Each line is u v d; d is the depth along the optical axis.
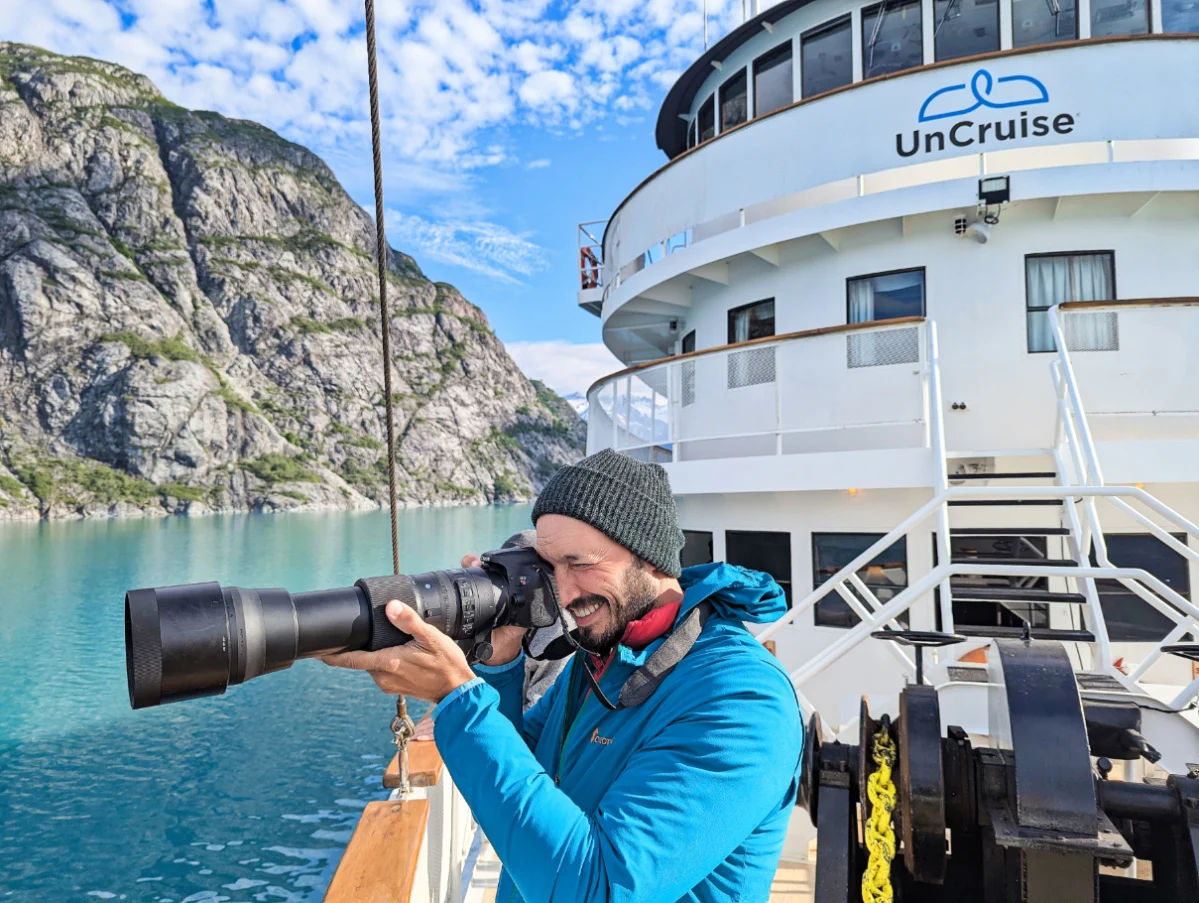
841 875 2.07
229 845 8.90
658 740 1.16
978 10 8.16
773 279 8.54
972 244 7.34
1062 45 7.10
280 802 10.05
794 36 9.11
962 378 7.21
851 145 7.75
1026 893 1.80
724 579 1.34
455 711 1.13
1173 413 6.01
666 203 9.41
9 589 29.09
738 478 6.86
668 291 9.76
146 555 42.03
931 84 7.47
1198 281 6.94
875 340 6.68
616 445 8.63
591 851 1.00
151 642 0.98
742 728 1.12
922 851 1.96
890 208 7.22
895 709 5.00
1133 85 7.02
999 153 7.51
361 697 14.71
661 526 1.33
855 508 7.05
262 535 57.59
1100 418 6.40
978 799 1.99
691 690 1.20
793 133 8.08
